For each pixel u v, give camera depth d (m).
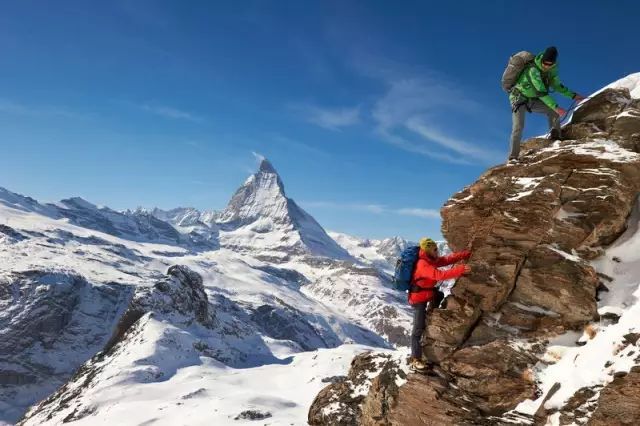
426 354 10.90
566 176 11.33
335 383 16.00
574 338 9.72
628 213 10.65
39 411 99.44
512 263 10.68
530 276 10.54
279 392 93.00
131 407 80.31
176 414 73.88
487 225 11.46
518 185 11.66
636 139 11.74
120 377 98.94
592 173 11.05
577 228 10.59
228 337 151.75
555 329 9.94
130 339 122.62
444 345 10.71
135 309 136.12
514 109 13.03
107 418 75.62
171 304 142.62
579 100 13.21
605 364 8.66
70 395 99.56
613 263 10.23
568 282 10.12
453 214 12.23
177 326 135.38
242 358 135.50
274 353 155.50
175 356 114.25
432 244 11.09
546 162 11.73
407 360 11.67
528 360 9.81
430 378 10.55
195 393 86.88
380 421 11.22
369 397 12.03
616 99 12.86
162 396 88.56
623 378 8.08
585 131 12.81
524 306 10.45
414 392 10.62
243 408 72.06
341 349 122.88
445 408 10.06
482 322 10.67
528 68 12.77
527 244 10.82
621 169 10.91
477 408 9.82
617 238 10.53
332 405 14.88
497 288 10.59
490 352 10.18
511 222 11.10
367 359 15.57
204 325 148.12
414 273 11.02
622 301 9.67
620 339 8.71
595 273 10.05
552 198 10.95
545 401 9.07
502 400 9.68
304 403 83.69
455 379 10.38
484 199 11.88
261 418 69.44
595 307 9.77
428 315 11.19
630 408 7.79
